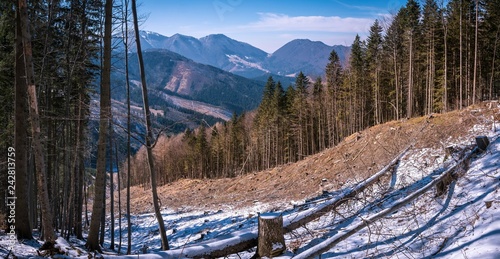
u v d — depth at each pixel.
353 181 18.91
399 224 7.02
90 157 19.12
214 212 23.30
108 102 10.11
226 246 6.18
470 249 4.76
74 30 15.23
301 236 7.89
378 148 22.61
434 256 5.12
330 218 9.16
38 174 8.38
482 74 35.19
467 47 32.06
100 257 5.20
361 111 44.09
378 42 39.97
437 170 10.59
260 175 35.84
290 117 51.50
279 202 20.81
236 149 47.88
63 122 18.06
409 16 35.47
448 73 35.78
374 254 5.88
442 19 31.84
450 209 6.61
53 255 5.34
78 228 17.59
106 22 10.27
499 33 31.59
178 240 16.84
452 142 16.59
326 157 28.48
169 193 45.62
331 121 49.28
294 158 53.62
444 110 31.56
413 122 23.11
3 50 15.27
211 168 58.25
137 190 60.50
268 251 6.22
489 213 5.54
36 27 13.96
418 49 38.09
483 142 8.55
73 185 16.67
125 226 25.77
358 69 42.47
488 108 18.50
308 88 51.34
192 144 59.03
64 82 16.17
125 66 10.65
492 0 31.25
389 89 43.03
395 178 14.04
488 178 6.94
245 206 22.69
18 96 11.79
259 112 57.34
